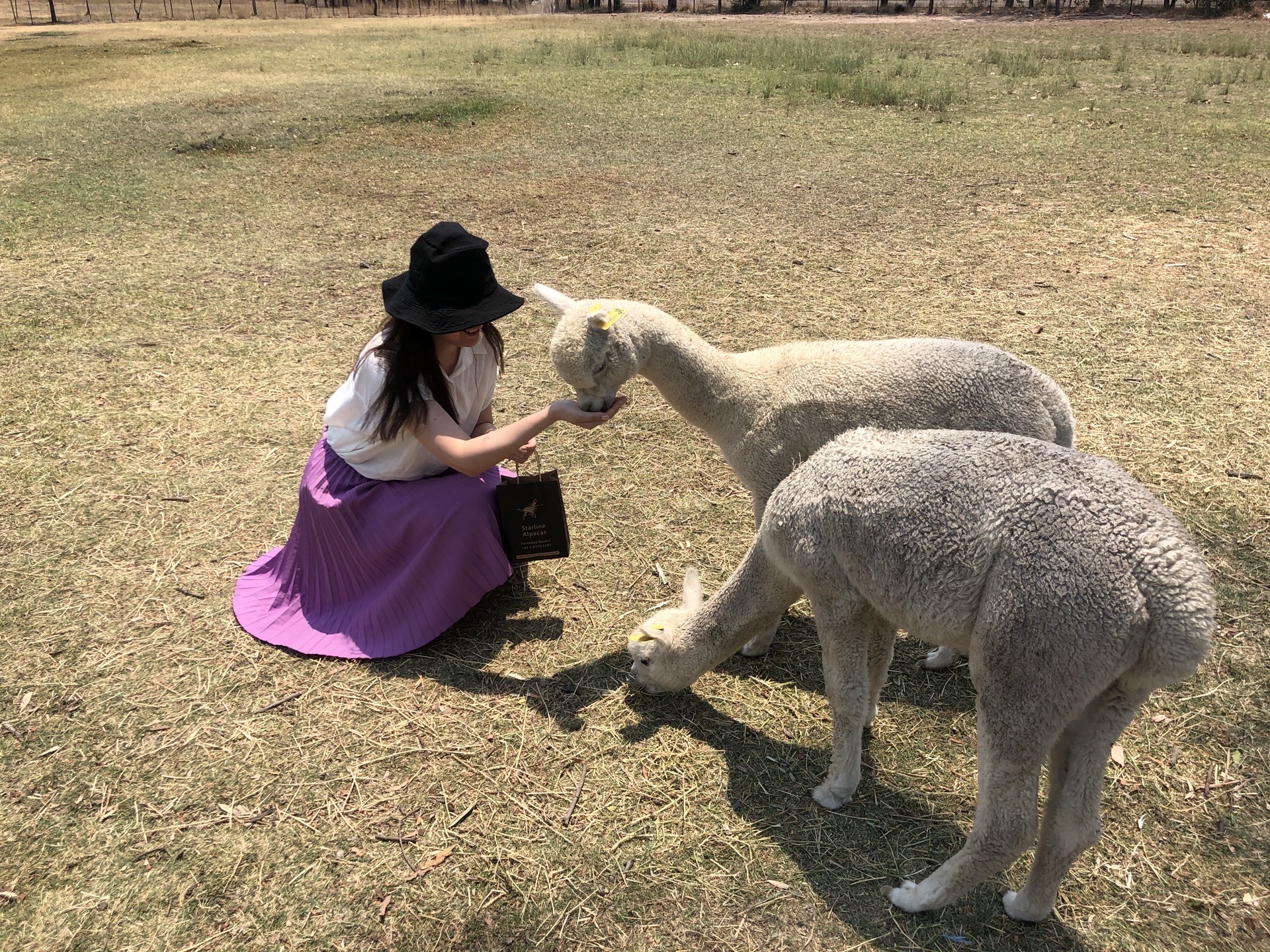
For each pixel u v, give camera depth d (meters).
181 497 4.69
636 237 8.55
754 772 3.12
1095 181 9.88
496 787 3.06
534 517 3.69
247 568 4.17
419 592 3.65
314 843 2.86
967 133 12.18
